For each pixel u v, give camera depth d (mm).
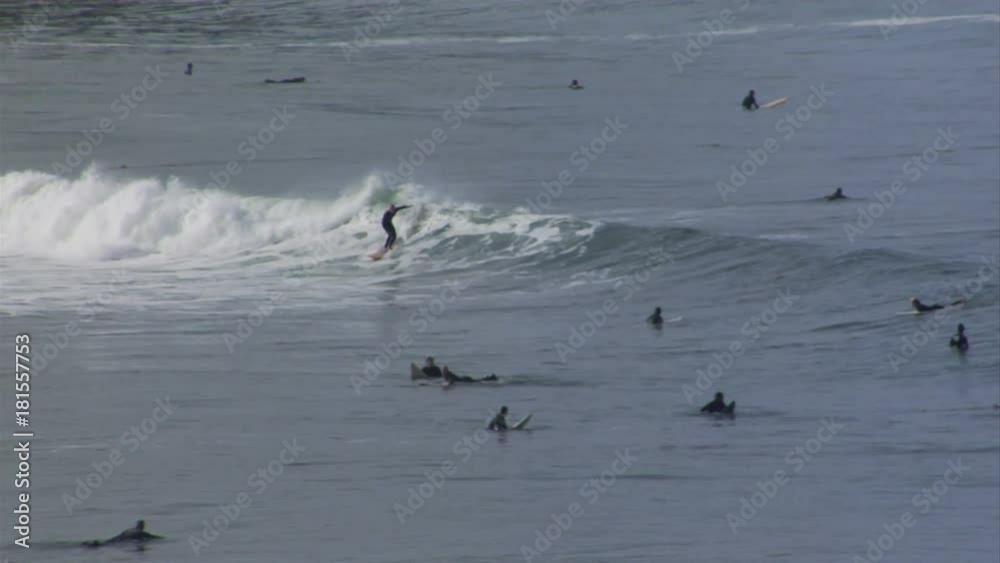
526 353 104312
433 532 62656
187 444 78625
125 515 65438
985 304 114938
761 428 83375
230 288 130125
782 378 96688
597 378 96625
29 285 130875
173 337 109125
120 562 58750
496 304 122375
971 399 90000
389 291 128625
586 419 85375
